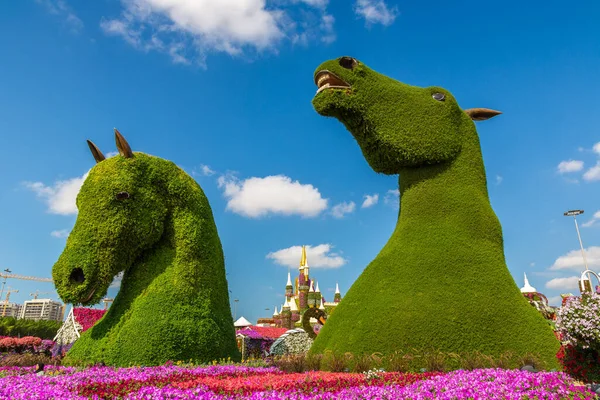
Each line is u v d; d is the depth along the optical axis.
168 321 10.90
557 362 8.04
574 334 6.66
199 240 12.26
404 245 9.96
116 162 11.97
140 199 11.80
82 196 11.78
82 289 10.90
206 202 13.23
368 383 6.38
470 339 8.23
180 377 7.92
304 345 15.12
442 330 8.31
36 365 9.70
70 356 10.91
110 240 11.27
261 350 22.86
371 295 9.38
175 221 12.30
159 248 12.20
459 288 8.84
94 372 8.59
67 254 11.20
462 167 10.62
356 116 10.80
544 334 8.51
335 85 10.80
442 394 5.36
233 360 11.96
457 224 9.85
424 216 10.23
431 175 10.66
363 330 8.77
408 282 9.13
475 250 9.45
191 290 11.66
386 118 10.61
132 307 11.35
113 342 10.66
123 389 6.39
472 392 5.41
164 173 12.44
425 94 11.05
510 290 9.04
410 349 8.20
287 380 7.04
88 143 12.82
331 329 9.64
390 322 8.59
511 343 8.24
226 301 12.85
